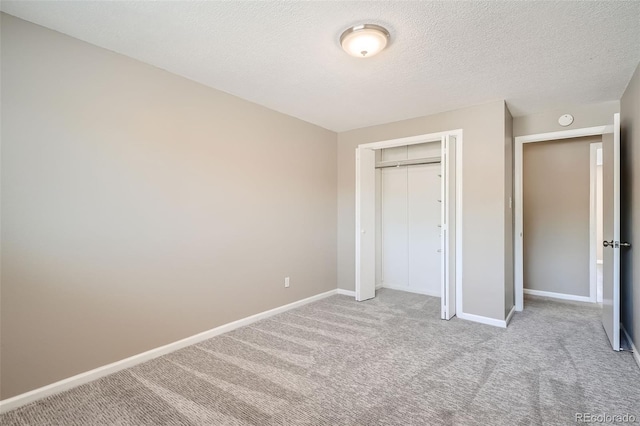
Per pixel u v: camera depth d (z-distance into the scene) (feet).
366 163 14.99
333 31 7.10
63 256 7.23
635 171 8.93
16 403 6.58
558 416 6.24
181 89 9.47
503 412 6.39
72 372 7.36
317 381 7.61
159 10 6.37
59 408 6.58
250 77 9.55
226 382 7.57
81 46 7.51
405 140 13.69
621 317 10.78
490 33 7.08
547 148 15.33
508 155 12.23
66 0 6.06
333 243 15.64
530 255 15.78
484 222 11.70
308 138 14.14
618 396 6.91
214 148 10.37
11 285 6.57
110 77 7.99
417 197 16.16
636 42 7.44
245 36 7.32
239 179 11.16
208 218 10.20
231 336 10.34
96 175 7.75
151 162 8.79
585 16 6.45
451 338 10.18
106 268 7.92
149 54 8.21
